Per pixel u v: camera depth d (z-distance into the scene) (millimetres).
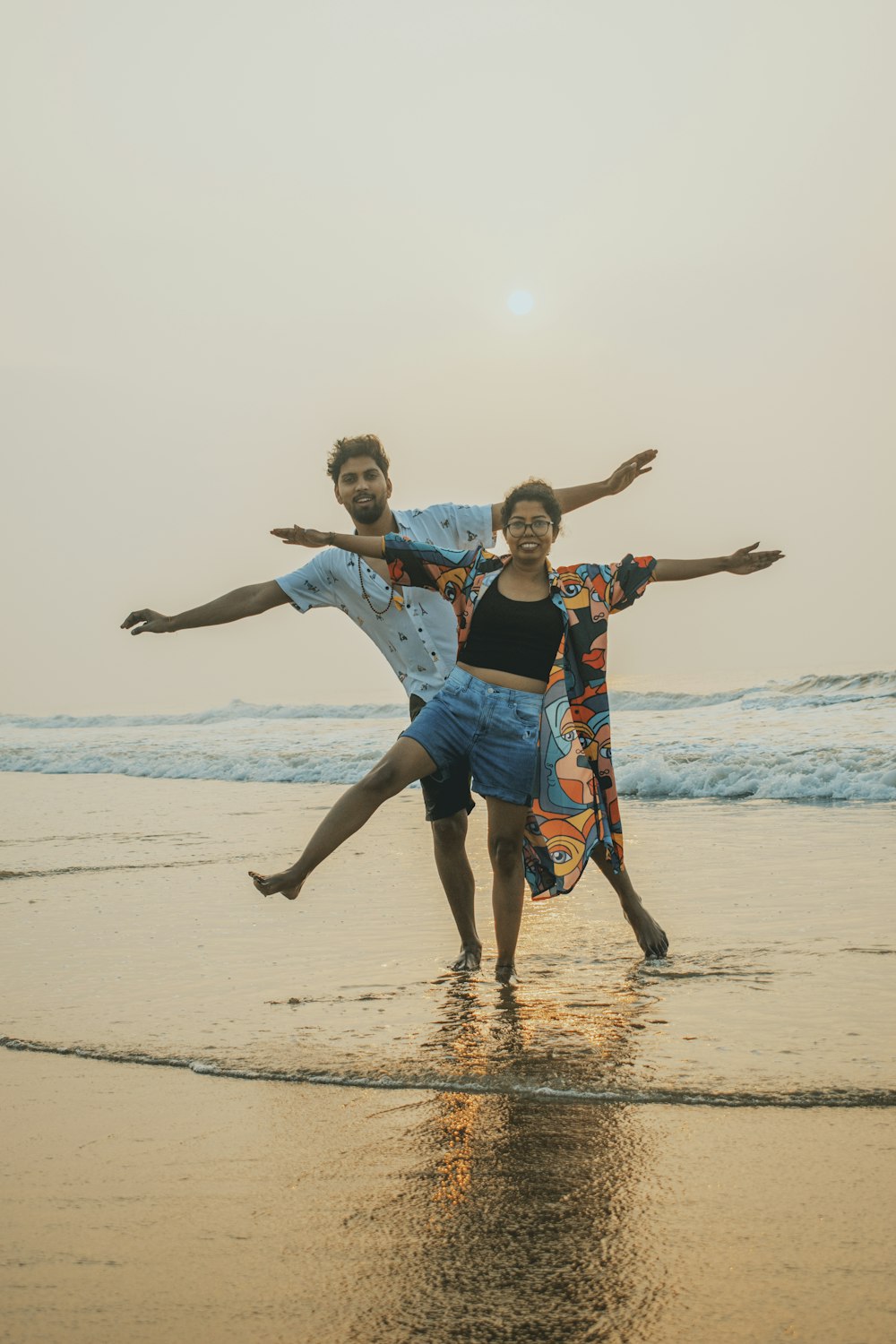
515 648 4023
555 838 4023
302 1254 1986
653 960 4117
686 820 8117
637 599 4164
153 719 37188
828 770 9461
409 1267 1929
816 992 3561
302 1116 2689
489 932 4770
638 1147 2412
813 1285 1814
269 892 3771
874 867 5758
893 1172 2225
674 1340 1680
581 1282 1855
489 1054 3088
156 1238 2066
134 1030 3449
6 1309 1826
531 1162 2355
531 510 4000
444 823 4203
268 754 16922
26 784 15008
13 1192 2299
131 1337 1731
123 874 6672
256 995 3846
